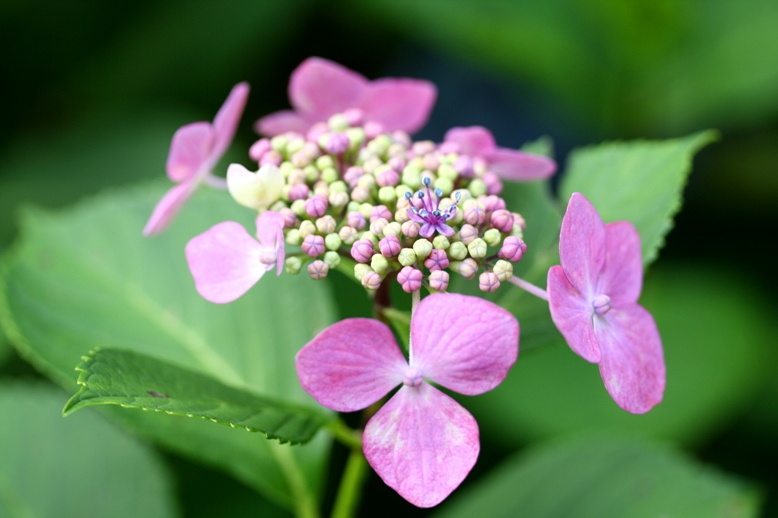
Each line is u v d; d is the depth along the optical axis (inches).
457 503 13.9
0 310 12.8
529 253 13.0
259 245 11.6
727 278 16.8
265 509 14.4
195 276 11.7
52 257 13.5
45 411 13.6
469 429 11.1
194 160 12.4
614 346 11.5
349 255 11.8
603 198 13.2
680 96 17.6
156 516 13.4
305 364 10.9
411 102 13.0
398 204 11.7
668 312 16.4
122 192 14.0
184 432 12.5
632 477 13.7
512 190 13.2
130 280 13.5
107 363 11.3
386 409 11.1
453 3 17.1
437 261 11.3
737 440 15.5
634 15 16.9
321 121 13.1
